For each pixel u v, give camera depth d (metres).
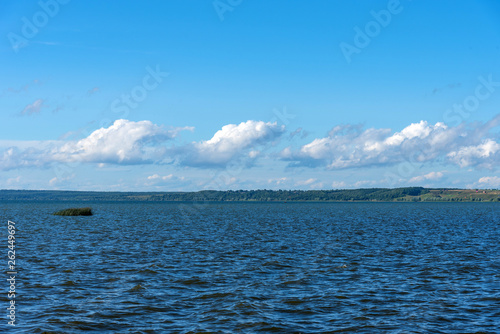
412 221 98.88
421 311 22.83
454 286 28.17
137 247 46.75
